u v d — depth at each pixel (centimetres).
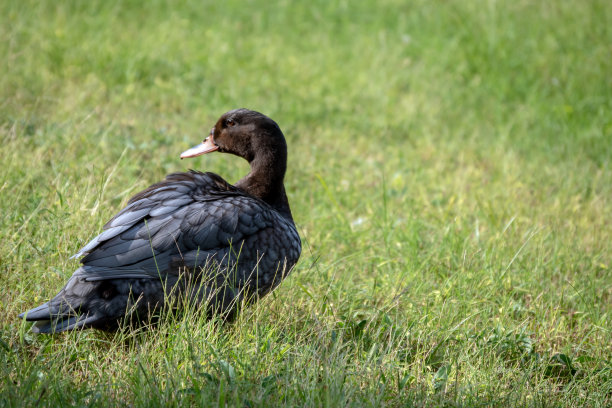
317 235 1054
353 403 628
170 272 705
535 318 902
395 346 793
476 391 708
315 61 1944
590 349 852
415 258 1004
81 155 1149
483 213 1184
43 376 632
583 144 1564
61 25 1838
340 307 868
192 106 1552
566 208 1245
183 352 682
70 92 1458
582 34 2017
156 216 714
